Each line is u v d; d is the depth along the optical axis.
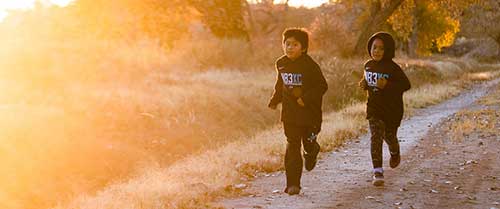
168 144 12.16
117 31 22.92
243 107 15.57
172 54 20.48
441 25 49.72
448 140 11.87
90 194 9.37
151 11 24.66
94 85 14.93
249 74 20.39
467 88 30.14
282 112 7.14
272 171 9.48
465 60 60.94
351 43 34.31
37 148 10.24
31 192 9.23
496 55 70.81
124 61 17.42
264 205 7.01
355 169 9.32
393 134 8.04
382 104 7.89
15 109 11.45
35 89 13.43
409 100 20.53
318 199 7.25
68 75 15.08
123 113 12.78
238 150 10.78
